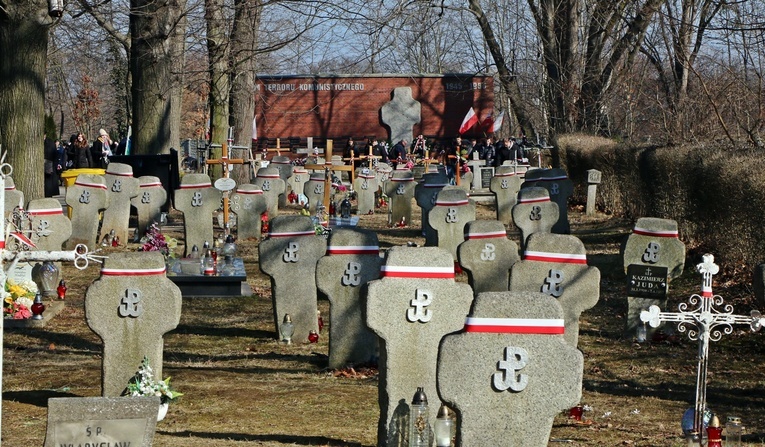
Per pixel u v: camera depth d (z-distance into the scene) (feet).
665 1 92.22
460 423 23.56
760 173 58.18
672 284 63.31
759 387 40.96
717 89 90.12
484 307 23.53
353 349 43.78
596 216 103.24
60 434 22.39
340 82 178.60
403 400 30.48
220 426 33.37
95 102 237.66
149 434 22.70
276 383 40.55
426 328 30.45
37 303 53.01
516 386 23.45
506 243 51.24
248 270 71.97
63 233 60.90
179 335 51.62
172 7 106.93
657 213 80.43
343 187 110.52
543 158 146.10
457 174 125.29
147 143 107.96
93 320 35.22
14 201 60.70
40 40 76.13
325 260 43.55
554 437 32.40
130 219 99.71
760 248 57.11
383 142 158.71
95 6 92.38
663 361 45.75
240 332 52.60
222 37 115.55
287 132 179.42
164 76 108.47
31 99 76.02
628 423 34.53
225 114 121.49
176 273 62.49
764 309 51.39
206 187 77.56
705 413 27.22
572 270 41.63
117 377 35.37
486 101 178.60
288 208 112.98
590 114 127.44
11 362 44.37
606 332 52.44
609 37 127.03
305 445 30.81
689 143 83.30
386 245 84.74
